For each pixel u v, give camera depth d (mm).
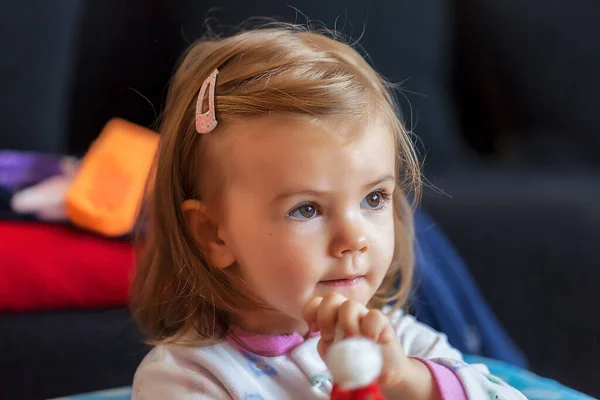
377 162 524
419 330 655
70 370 912
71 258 918
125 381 922
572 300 1187
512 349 977
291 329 583
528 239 1179
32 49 1271
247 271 549
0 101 1225
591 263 1187
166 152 609
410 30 1422
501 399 530
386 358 482
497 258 1174
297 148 510
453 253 976
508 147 1484
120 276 921
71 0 1348
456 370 537
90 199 961
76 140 1368
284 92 530
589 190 1252
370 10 1384
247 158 528
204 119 566
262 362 565
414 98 1396
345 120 521
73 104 1371
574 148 1438
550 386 697
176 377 545
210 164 562
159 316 635
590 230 1188
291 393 557
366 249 521
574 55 1462
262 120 526
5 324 901
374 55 1378
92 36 1378
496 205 1188
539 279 1182
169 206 605
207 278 585
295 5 1326
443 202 1178
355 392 404
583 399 672
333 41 630
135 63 1371
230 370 550
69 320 916
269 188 517
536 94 1463
